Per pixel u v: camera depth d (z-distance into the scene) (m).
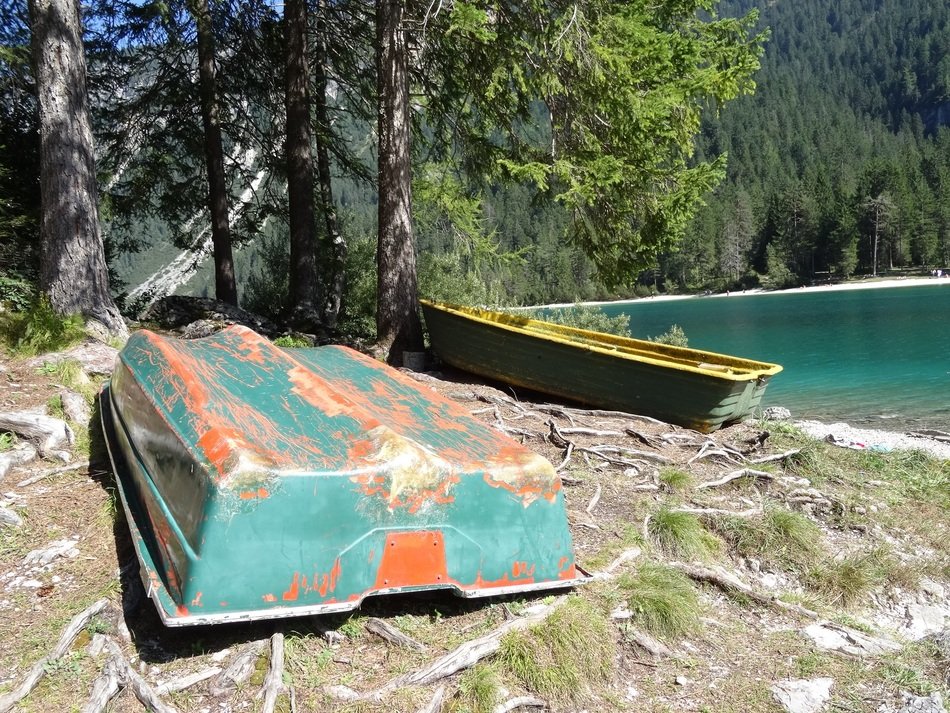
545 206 12.68
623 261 11.73
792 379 21.09
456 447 3.72
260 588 3.03
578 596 3.84
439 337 9.70
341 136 16.53
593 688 3.39
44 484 4.63
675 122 11.05
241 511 3.02
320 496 3.15
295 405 3.89
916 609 4.74
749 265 116.62
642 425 7.32
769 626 4.12
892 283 96.50
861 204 108.56
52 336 6.81
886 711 3.44
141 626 3.34
